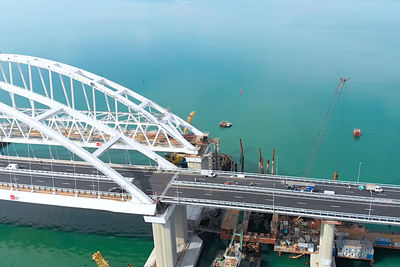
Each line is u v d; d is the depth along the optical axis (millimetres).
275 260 105062
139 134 152250
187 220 116875
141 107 137750
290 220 115125
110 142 104062
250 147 182125
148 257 106000
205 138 146500
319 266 97375
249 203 95438
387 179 150625
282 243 105438
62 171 119312
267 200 97312
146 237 115188
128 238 114688
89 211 130000
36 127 96938
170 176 113062
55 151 183000
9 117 154750
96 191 101125
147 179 111062
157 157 115562
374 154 172625
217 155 144750
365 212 90625
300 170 158375
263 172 149625
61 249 110188
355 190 103438
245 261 104438
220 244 112938
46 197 102438
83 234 116812
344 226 112000
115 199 97938
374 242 106188
